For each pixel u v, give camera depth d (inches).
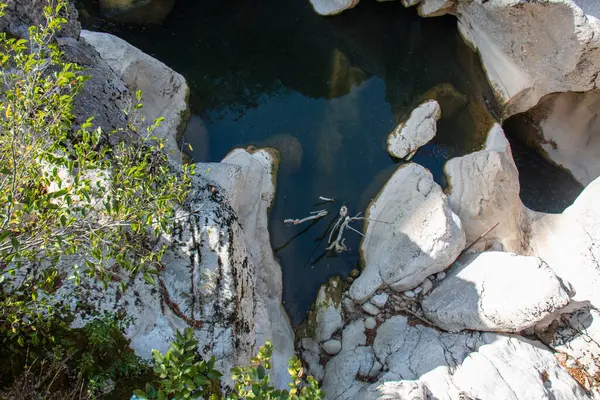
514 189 343.0
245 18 422.9
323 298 314.5
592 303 295.6
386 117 381.4
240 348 213.8
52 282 146.6
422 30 416.8
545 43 346.3
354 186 354.0
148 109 333.7
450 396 257.3
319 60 409.4
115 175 166.4
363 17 424.8
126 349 182.4
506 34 360.2
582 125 405.7
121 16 396.5
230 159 331.3
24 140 140.0
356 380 277.7
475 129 377.1
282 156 359.9
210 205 221.6
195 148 353.4
